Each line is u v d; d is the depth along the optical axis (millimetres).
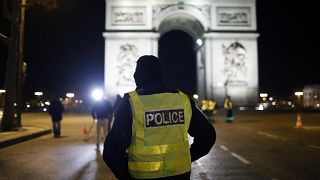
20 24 31016
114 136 4891
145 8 66000
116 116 5004
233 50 66750
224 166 15383
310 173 13688
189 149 5078
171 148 4840
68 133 31219
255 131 31281
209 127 5152
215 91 66250
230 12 67438
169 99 5039
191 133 5188
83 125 40188
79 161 17094
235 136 27328
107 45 65250
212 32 66375
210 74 66500
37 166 15758
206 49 67000
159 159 4773
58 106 27750
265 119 47875
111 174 14070
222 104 66062
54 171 14656
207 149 5137
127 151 4945
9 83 28750
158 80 5285
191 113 5117
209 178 13086
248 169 14633
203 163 16172
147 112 4891
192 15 67375
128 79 64875
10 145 22703
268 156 17828
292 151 19422
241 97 66438
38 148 21656
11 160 17344
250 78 66625
